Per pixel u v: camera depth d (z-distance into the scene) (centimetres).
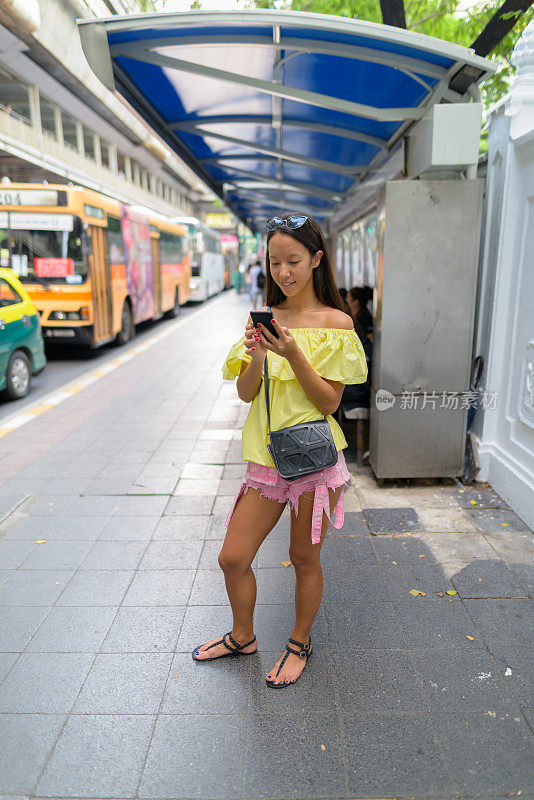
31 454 536
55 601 297
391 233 396
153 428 613
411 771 195
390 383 416
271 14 321
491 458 428
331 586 306
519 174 374
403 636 265
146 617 282
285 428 208
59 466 502
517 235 382
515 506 386
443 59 345
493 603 288
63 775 196
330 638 265
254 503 228
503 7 493
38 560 339
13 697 231
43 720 219
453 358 413
